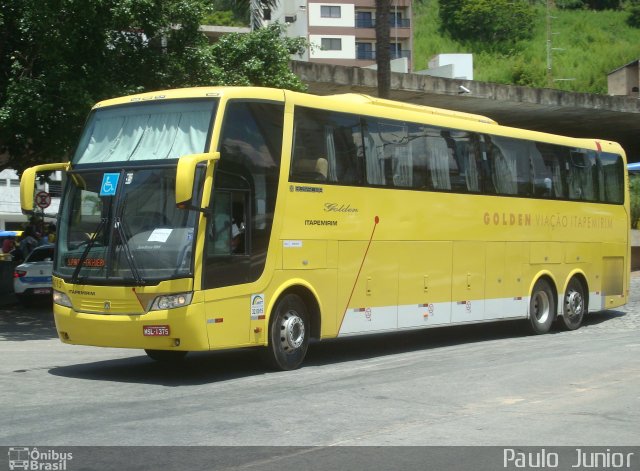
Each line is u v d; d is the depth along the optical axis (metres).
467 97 32.41
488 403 9.25
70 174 11.35
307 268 11.90
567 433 7.86
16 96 17.64
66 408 8.97
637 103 37.06
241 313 10.90
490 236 15.52
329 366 12.28
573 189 17.95
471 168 15.20
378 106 13.41
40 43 17.88
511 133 16.27
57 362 13.02
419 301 13.93
